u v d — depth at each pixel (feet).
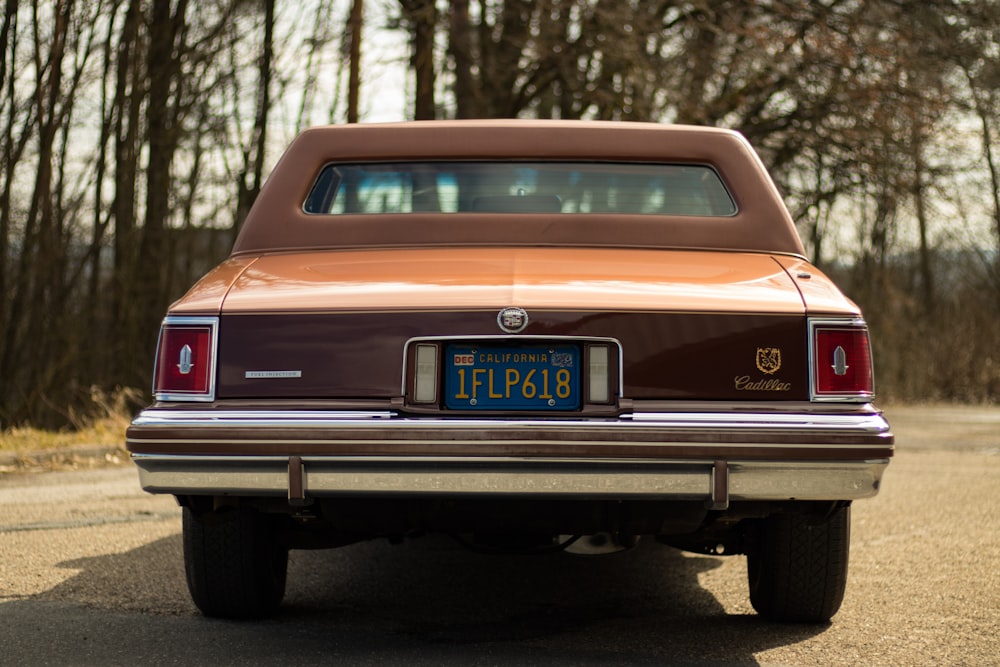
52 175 57.41
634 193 13.42
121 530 18.98
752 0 56.03
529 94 63.16
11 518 20.22
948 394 81.51
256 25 62.23
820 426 10.39
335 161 13.69
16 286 57.21
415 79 60.23
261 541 12.57
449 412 10.58
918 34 56.34
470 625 12.99
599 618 13.42
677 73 55.47
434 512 11.23
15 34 51.65
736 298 10.96
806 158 59.67
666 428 10.27
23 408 50.42
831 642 12.28
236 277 11.80
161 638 12.13
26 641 11.94
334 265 12.09
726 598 14.62
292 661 11.23
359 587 15.19
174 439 10.52
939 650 11.97
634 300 10.80
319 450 10.34
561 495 10.28
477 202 13.34
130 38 57.47
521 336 10.64
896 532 19.62
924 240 93.91
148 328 61.05
